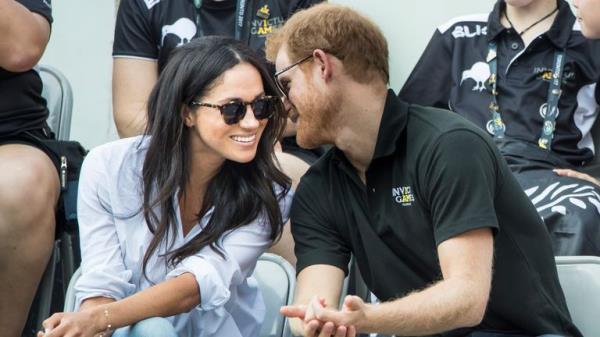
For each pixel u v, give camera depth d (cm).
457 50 1266
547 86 1228
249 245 889
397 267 866
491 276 811
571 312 910
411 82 1282
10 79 1095
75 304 880
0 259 1015
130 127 1208
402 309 751
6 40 1081
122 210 877
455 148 816
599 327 899
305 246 897
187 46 860
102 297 858
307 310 730
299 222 904
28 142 1088
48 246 1037
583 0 1142
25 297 1029
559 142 1219
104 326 805
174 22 1226
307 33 853
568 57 1231
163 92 860
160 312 832
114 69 1238
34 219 1023
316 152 1201
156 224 871
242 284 924
